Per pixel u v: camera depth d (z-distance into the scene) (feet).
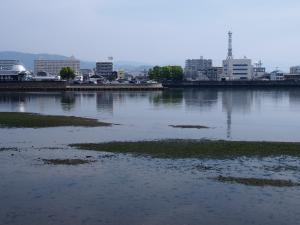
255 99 405.18
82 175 91.20
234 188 81.56
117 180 87.20
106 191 79.87
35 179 88.07
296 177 89.76
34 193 78.64
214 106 311.27
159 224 64.39
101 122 197.26
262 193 78.54
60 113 247.09
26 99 385.29
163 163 102.53
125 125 187.62
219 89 654.12
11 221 65.31
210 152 115.55
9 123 186.91
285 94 508.94
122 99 394.73
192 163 102.47
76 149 122.21
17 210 69.92
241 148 121.49
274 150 118.93
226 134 158.92
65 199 75.36
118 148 122.52
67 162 103.81
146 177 89.51
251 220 65.87
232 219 66.23
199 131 167.32
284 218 66.74
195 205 72.28
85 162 103.81
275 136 154.81
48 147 126.31
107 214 68.23
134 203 73.26
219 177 89.15
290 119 221.46
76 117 215.10
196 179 87.81
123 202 73.77
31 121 193.88
